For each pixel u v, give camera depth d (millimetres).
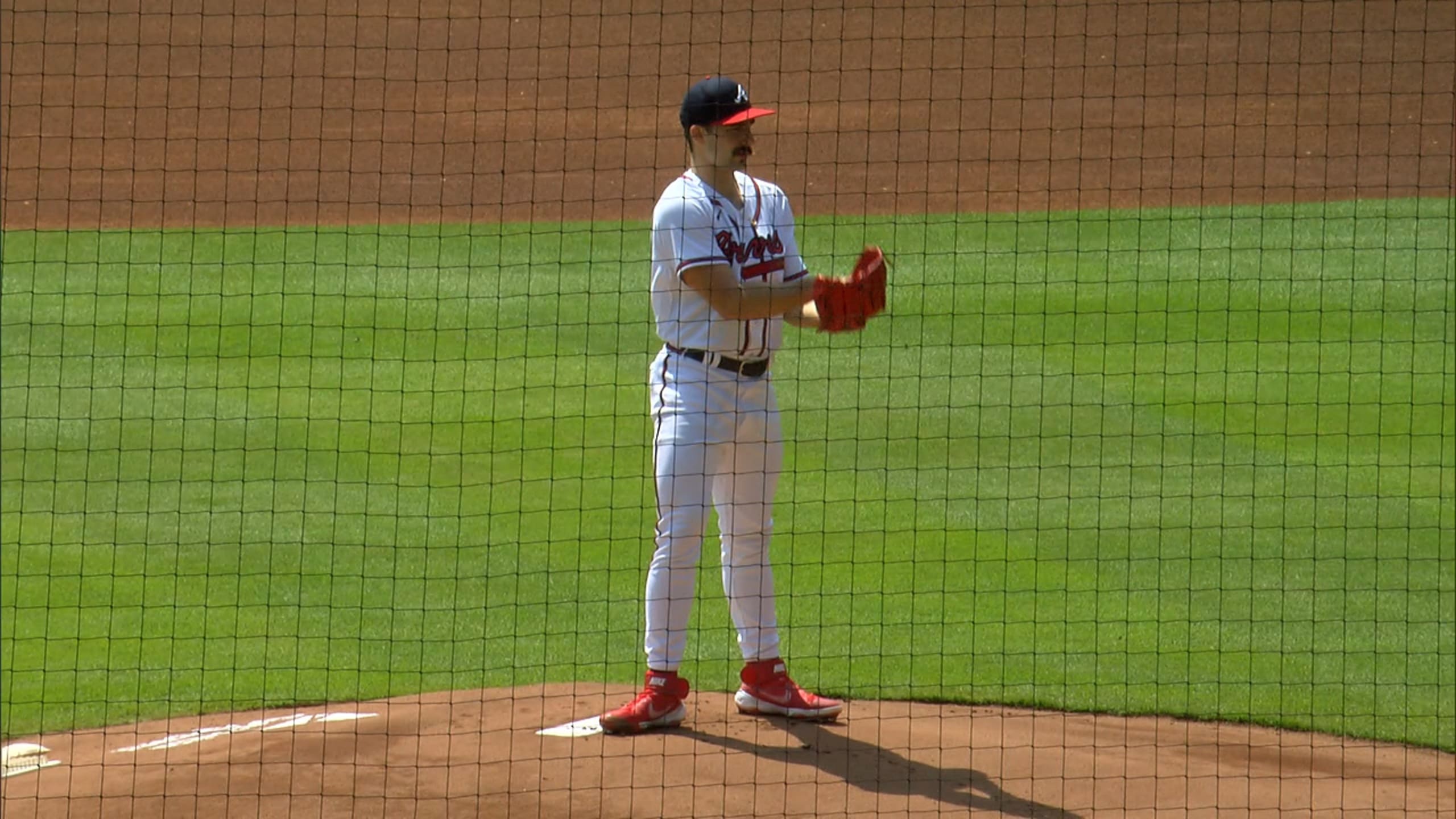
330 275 48062
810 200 54188
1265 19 65625
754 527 19375
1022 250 49531
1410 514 30250
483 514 31406
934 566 28641
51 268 48188
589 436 36312
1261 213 46750
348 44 65500
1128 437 35781
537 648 24875
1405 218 50250
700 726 19234
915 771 17984
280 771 17875
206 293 46469
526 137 59500
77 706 22172
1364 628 25844
